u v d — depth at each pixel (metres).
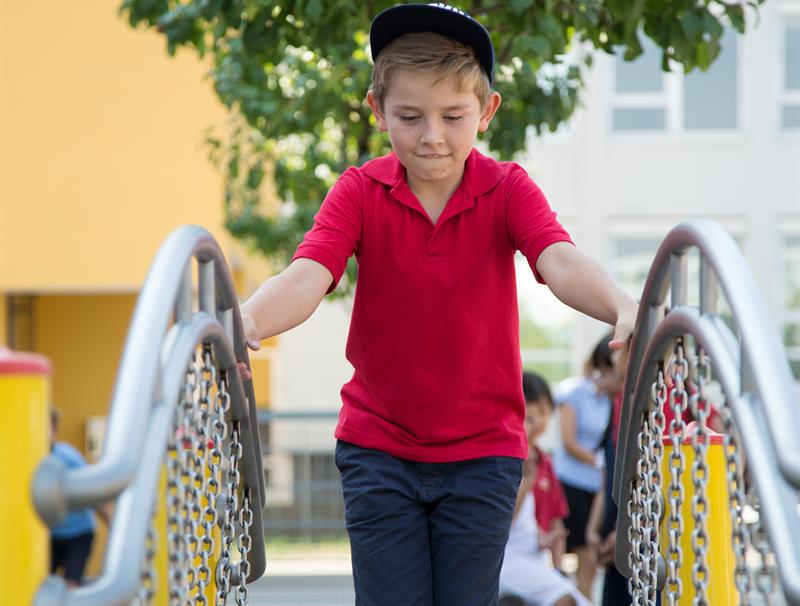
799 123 22.12
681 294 3.04
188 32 6.77
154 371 2.26
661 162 22.08
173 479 2.65
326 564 13.79
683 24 5.89
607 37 6.30
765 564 2.59
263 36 6.29
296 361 21.56
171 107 13.20
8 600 1.91
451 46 3.36
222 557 3.32
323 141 11.50
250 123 9.37
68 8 13.15
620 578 6.08
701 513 2.93
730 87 22.11
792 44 22.11
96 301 15.34
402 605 3.53
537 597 6.80
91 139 13.12
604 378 6.77
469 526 3.54
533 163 22.03
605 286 3.27
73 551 8.73
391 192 3.54
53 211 13.05
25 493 1.92
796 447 2.29
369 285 3.57
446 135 3.33
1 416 1.91
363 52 8.92
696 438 2.94
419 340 3.52
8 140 13.05
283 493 13.85
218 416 3.17
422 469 3.57
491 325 3.55
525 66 7.29
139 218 13.12
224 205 13.16
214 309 2.96
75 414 15.25
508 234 3.56
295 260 3.48
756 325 2.47
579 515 8.88
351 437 3.61
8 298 14.33
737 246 2.67
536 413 7.14
